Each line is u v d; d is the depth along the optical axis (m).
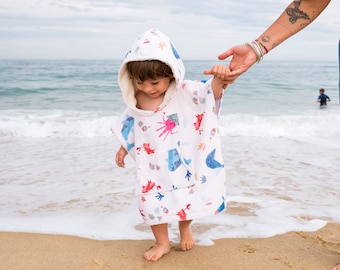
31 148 6.84
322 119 9.40
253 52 2.54
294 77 28.83
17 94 15.56
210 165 2.81
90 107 12.14
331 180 5.02
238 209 3.96
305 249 3.08
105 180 4.92
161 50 2.65
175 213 2.79
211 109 2.78
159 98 2.87
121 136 2.99
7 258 2.88
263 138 7.89
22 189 4.59
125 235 3.34
